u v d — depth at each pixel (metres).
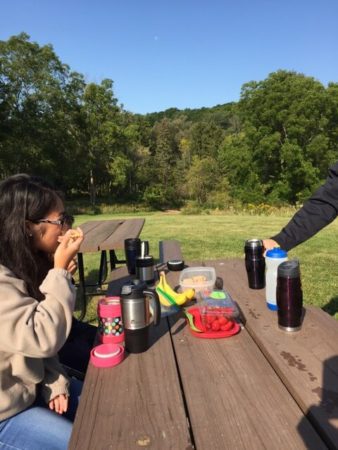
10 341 1.28
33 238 1.54
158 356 1.51
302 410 1.14
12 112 27.53
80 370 2.17
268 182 30.44
